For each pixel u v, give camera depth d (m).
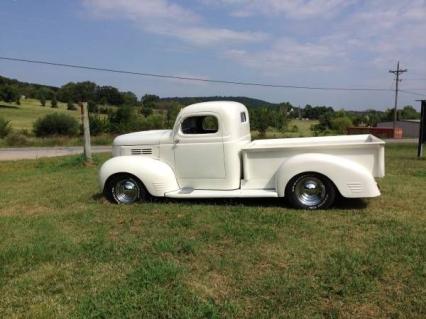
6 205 8.03
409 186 8.53
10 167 16.27
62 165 14.77
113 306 3.80
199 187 7.41
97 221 6.53
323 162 6.48
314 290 3.97
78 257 5.02
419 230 5.56
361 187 6.41
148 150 7.65
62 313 3.74
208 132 7.42
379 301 3.75
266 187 7.09
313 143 7.21
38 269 4.71
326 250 4.92
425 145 23.02
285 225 5.91
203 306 3.73
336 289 3.95
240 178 7.30
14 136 37.31
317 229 5.70
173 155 7.46
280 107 69.00
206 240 5.42
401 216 6.25
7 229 6.29
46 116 49.75
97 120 48.19
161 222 6.32
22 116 75.81
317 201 6.65
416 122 79.25
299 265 4.53
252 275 4.35
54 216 6.97
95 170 13.14
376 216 6.23
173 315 3.63
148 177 7.32
